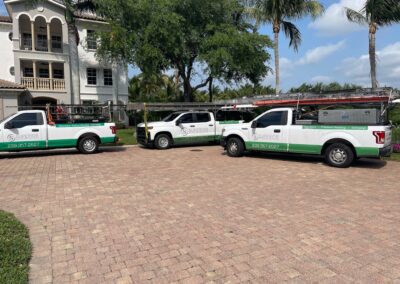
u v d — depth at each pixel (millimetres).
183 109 16312
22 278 3338
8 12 26484
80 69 27344
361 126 9234
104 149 15070
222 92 38750
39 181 8078
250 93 33219
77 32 25766
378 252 4004
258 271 3566
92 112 14172
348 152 9500
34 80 24859
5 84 21547
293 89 20391
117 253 4039
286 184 7574
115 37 19500
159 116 20406
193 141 15664
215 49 20109
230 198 6410
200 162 10891
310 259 3834
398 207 5770
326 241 4332
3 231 4527
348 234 4566
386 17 18016
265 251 4047
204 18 21469
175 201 6234
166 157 12195
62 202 6234
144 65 20266
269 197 6465
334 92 11000
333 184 7547
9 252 3867
